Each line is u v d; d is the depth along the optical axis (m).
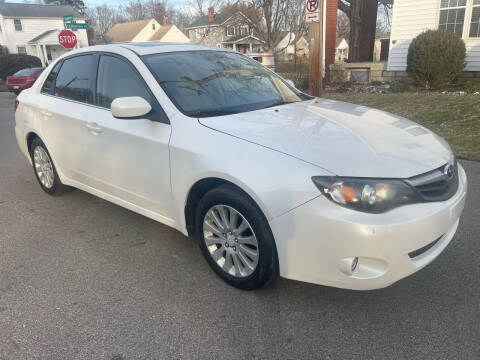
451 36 11.05
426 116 8.05
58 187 4.74
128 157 3.42
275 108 3.34
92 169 3.90
